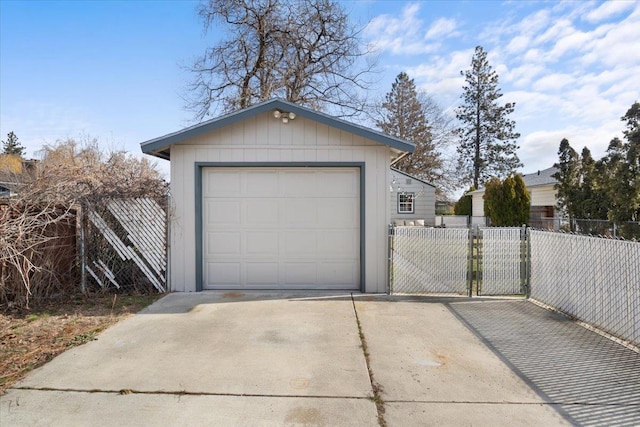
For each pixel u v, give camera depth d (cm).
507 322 493
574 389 314
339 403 290
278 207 674
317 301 595
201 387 313
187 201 660
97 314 523
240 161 658
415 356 381
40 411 276
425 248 644
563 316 519
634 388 315
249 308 554
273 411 279
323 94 1734
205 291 661
